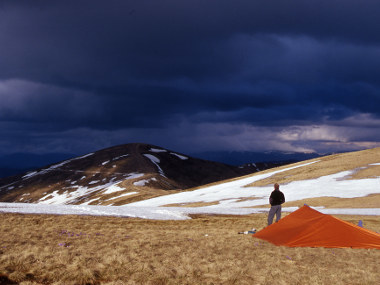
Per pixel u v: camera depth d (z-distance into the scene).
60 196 168.62
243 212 33.25
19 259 10.48
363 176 67.38
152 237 15.98
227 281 9.61
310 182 70.06
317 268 11.41
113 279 9.52
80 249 12.60
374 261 12.71
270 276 10.21
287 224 16.94
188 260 11.52
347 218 29.55
